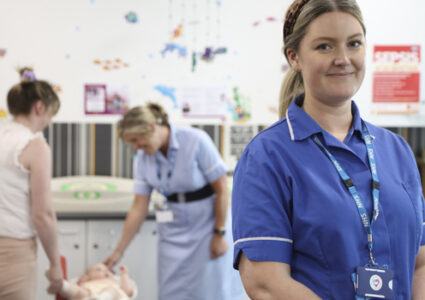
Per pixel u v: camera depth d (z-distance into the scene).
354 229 0.96
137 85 3.44
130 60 3.43
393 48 2.77
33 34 3.36
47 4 3.36
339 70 0.95
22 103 2.04
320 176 0.99
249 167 1.02
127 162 3.48
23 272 1.99
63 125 3.44
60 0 3.36
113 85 3.43
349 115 1.08
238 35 3.44
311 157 1.01
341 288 0.95
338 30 0.94
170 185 2.50
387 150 1.08
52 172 3.46
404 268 1.00
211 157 2.48
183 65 3.45
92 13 3.38
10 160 1.95
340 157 1.02
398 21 2.66
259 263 0.96
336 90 0.96
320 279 0.96
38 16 3.36
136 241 3.04
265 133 1.07
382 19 2.66
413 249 1.03
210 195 2.56
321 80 0.97
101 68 3.42
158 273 2.64
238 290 2.70
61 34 3.38
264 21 3.44
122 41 3.41
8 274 1.95
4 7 3.33
